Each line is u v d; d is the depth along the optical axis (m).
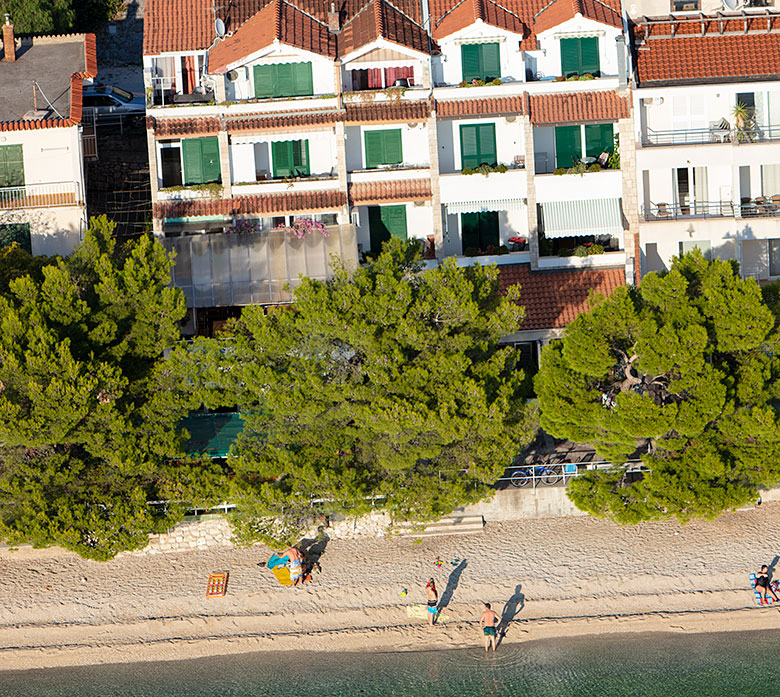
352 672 146.12
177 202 183.38
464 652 148.75
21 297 150.75
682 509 152.50
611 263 186.62
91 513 146.62
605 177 185.38
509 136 188.50
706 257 186.38
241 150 185.50
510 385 153.88
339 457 153.00
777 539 160.12
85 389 143.62
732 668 143.25
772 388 154.25
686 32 192.62
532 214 185.00
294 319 153.00
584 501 154.88
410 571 158.00
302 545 162.25
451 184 185.25
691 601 153.62
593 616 152.62
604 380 156.62
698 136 188.12
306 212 182.50
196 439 163.12
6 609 155.12
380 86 188.25
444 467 153.75
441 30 189.12
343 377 153.00
